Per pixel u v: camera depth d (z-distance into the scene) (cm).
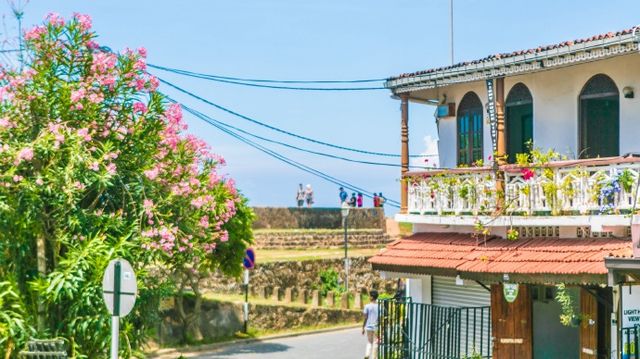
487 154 2145
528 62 1819
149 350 2759
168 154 1819
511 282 1738
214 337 3042
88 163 1579
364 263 4541
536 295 1952
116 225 1631
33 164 1608
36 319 1579
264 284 3969
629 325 1633
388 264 2023
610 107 1878
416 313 2072
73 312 1567
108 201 1694
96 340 1575
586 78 1916
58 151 1591
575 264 1648
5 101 1623
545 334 1977
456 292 2109
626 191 1653
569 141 1948
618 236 1717
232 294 3653
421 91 2238
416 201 2116
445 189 2014
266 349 2861
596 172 1709
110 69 1683
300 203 5781
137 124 1703
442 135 2280
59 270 1558
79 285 1549
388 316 2111
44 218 1602
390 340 2102
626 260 1470
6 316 1492
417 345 2056
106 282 1362
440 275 1903
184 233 1795
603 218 1677
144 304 1709
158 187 1752
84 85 1652
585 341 1761
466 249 1930
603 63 1877
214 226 2373
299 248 4891
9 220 1566
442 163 2275
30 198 1568
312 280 4247
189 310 2991
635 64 1811
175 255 2127
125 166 1703
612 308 1678
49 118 1642
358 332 3372
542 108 2009
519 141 2075
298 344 2997
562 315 1802
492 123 1906
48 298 1544
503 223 1856
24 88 1627
